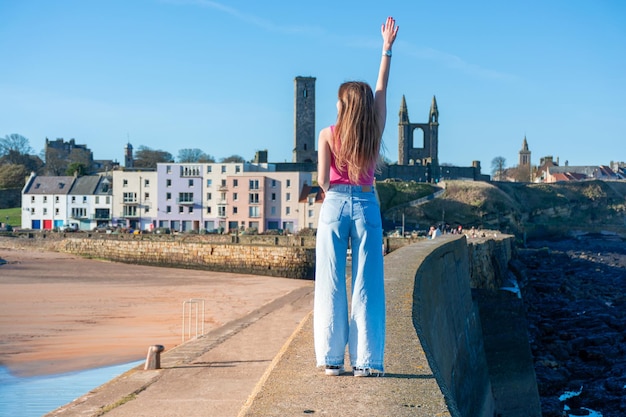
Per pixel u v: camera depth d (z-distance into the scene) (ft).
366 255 21.47
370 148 21.09
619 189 586.86
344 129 21.02
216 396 48.67
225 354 65.67
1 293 151.74
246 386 51.85
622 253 332.80
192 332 99.60
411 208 441.68
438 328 59.11
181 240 287.48
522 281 183.01
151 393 50.34
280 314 97.30
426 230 413.39
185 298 145.38
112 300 141.08
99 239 277.85
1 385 66.90
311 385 20.36
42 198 399.24
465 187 463.01
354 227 21.44
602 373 97.40
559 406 84.64
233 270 225.76
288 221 360.69
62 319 113.91
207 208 375.66
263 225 362.53
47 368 75.25
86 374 72.28
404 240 215.92
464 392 71.82
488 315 119.55
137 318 115.03
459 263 96.53
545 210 524.52
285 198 361.51
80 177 409.90
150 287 169.48
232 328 84.74
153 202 380.99
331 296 21.54
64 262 253.65
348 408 17.93
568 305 154.10
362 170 21.22
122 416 43.60
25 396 61.98
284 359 23.81
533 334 118.42
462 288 94.99
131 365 76.74
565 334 119.65
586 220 538.47
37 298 143.23
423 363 23.26
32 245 313.94
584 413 82.28
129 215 382.83
